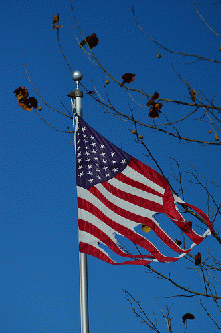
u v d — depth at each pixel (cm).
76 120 1420
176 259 1233
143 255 1264
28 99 1312
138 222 1301
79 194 1351
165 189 1306
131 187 1342
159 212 1296
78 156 1397
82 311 1285
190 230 1252
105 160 1383
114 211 1324
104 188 1352
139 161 1373
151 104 1126
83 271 1312
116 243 1290
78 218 1321
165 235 1288
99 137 1408
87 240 1292
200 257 1213
